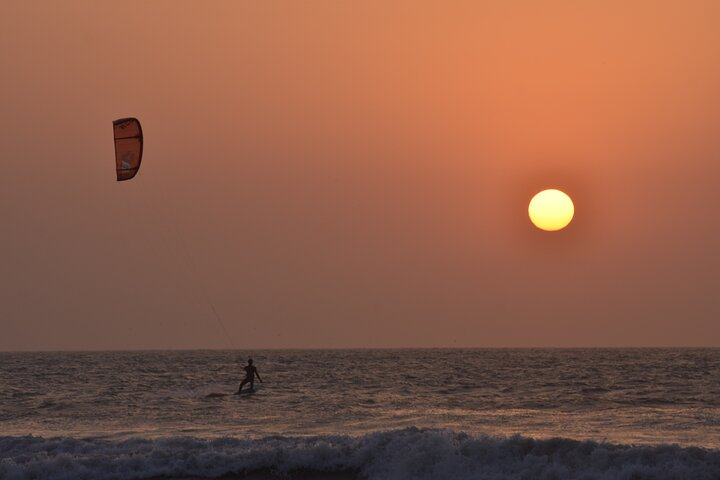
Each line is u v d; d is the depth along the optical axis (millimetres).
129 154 85125
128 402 109625
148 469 55562
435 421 82812
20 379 172750
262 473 55312
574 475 51750
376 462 55219
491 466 53438
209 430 77000
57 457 56344
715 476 50656
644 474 51156
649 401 107938
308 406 101625
